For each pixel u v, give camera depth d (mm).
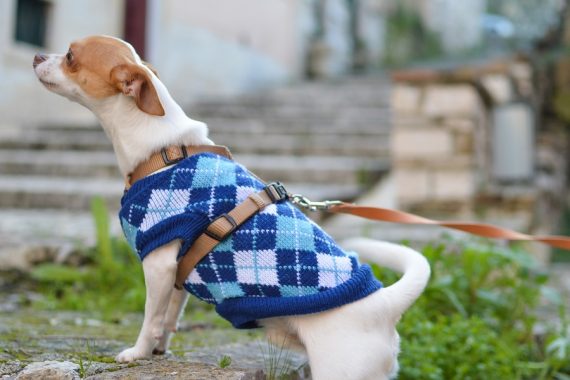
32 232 6008
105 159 8930
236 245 2500
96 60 2678
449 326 3824
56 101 10852
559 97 11703
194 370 2531
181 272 2584
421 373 3322
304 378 2873
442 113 7262
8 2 9906
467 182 7195
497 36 14945
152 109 2584
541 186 8328
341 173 8336
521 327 4254
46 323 3818
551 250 9500
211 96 12945
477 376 3453
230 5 13930
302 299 2406
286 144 9555
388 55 18688
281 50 15781
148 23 11625
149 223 2553
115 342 3229
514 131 7703
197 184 2570
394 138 7391
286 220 2537
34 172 8930
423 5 20438
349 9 18375
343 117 11008
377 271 3938
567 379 3549
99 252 5227
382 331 2447
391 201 7512
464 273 4215
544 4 13555
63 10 10703
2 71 9898
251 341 3416
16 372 2623
